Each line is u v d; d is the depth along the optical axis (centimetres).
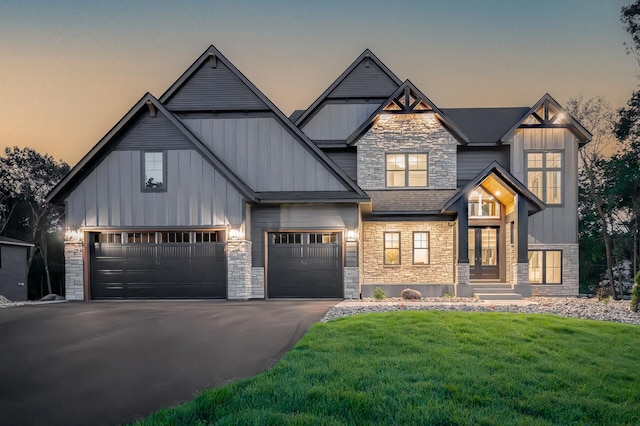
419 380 589
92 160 1659
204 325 1002
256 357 735
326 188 1714
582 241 2942
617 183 2731
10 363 719
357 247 1684
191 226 1631
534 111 2025
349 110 2067
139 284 1648
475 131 2138
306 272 1695
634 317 1101
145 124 1661
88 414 525
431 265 1948
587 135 2036
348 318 1012
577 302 1505
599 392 563
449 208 1769
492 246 1919
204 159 1644
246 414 477
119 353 772
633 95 2883
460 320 965
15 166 4534
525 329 884
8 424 501
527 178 2028
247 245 1655
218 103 1772
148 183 1652
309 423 459
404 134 2011
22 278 3031
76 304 1502
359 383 572
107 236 1672
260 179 1738
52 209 4666
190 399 562
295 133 1733
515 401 528
